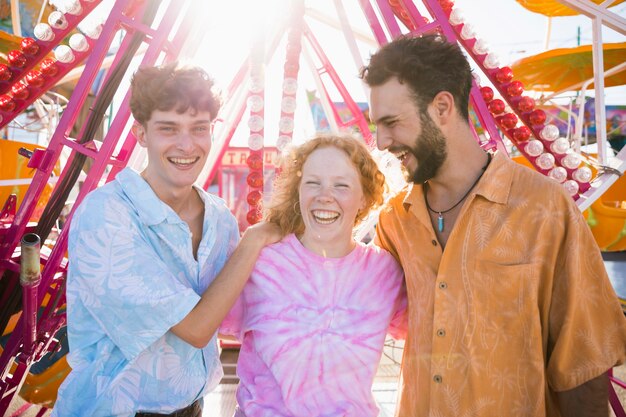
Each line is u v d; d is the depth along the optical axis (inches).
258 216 107.6
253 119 108.0
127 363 55.2
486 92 110.4
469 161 57.2
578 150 327.6
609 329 51.8
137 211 57.6
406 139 55.9
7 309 100.3
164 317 53.7
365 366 61.7
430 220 58.7
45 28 106.4
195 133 60.6
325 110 193.3
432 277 57.6
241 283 59.6
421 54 54.1
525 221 53.3
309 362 60.0
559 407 55.0
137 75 59.7
